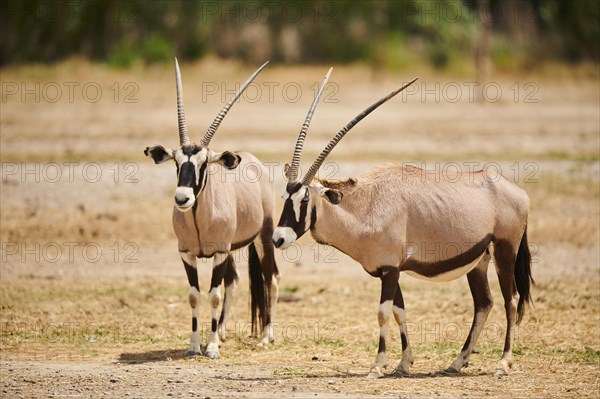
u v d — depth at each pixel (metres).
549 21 171.00
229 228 37.62
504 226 34.31
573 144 87.81
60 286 48.91
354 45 159.38
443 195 33.72
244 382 32.31
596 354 37.00
